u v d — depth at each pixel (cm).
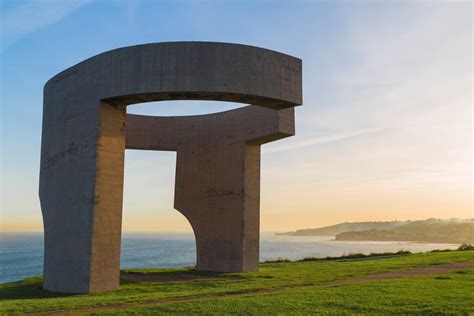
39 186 1988
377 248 16412
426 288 1216
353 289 1237
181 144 2534
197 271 2280
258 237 2259
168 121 2545
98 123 1602
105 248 1577
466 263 1906
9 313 1095
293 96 1652
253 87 1570
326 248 16588
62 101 1800
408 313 938
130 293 1500
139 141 2473
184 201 2481
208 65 1548
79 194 1622
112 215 1609
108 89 1591
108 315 1013
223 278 1898
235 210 2259
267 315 953
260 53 1602
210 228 2367
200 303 1096
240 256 2197
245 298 1152
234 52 1570
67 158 1719
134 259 8625
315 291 1226
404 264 1961
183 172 2512
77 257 1584
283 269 2175
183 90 1532
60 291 1636
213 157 2416
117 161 1647
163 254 10675
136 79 1555
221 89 1538
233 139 2331
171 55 1551
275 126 2053
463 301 1020
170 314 992
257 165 2312
